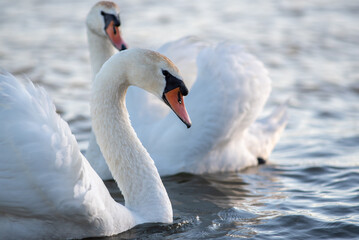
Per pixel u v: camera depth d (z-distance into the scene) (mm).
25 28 27766
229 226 10148
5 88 8617
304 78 21266
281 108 15945
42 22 28906
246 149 14422
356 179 12719
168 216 10156
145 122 13758
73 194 8648
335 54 24297
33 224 8883
